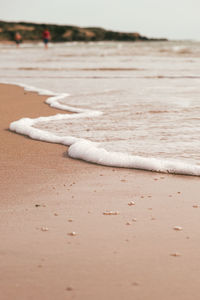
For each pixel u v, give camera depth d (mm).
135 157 5316
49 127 7480
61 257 2809
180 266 2668
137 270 2619
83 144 5898
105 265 2689
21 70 21094
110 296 2326
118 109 9031
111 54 34281
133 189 4355
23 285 2451
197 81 14055
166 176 4801
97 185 4504
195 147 5793
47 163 5371
